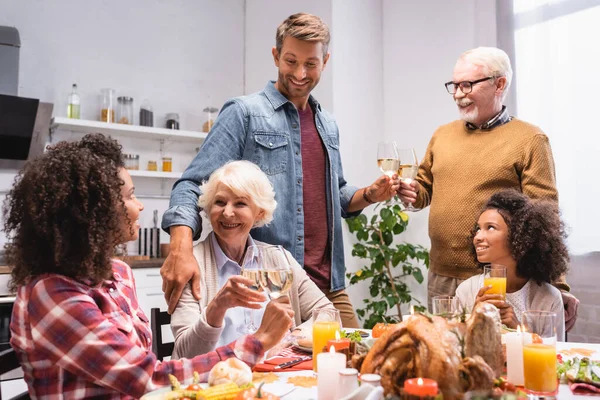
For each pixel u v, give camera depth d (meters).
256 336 1.09
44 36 3.90
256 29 4.68
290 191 2.01
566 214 3.07
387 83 4.21
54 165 0.94
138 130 3.96
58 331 0.92
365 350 1.08
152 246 4.08
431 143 2.54
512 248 1.77
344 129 3.89
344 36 3.94
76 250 0.95
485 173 2.21
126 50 4.25
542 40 3.21
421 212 3.90
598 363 1.10
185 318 1.42
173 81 4.45
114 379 0.92
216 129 1.95
